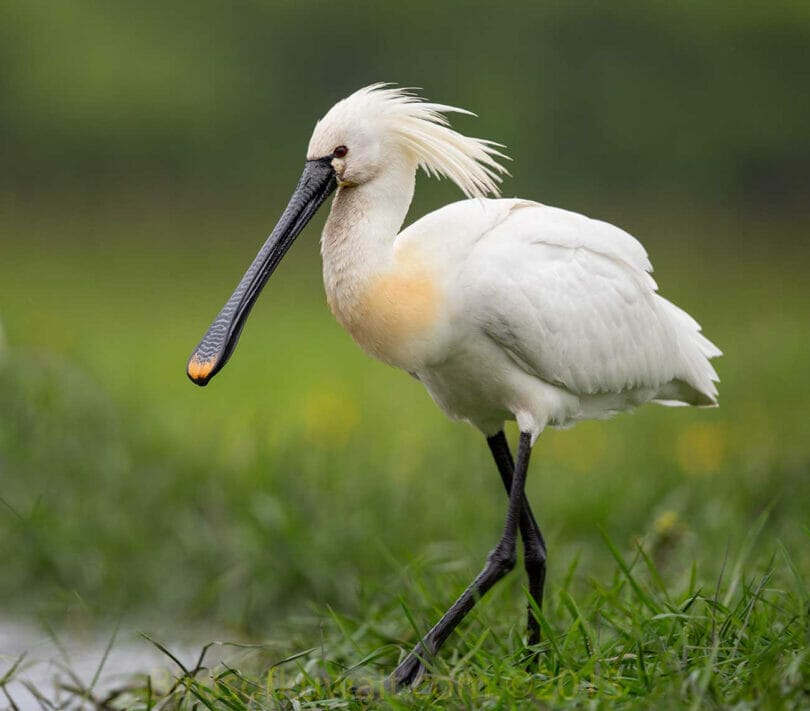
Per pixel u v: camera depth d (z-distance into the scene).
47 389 14.45
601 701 6.62
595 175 38.12
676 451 14.97
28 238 35.66
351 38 38.16
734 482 13.12
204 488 12.81
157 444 13.98
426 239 8.64
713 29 39.16
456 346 8.66
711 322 28.19
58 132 37.66
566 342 8.75
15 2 38.06
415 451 14.85
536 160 37.59
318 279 34.22
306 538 11.45
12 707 8.57
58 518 12.22
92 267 33.41
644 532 12.01
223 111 37.91
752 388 18.84
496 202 8.96
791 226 38.78
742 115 39.12
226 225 37.06
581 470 14.27
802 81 39.72
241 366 22.95
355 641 8.98
